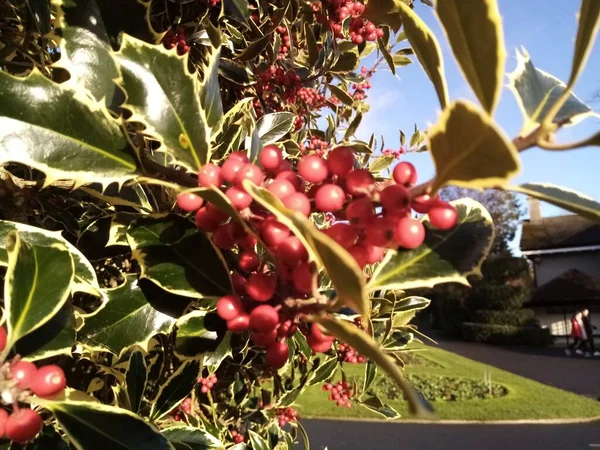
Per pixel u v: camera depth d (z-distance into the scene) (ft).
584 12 0.41
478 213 0.61
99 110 0.58
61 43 0.67
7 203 0.91
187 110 0.61
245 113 1.14
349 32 1.66
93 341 0.68
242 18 1.09
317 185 0.55
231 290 0.63
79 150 0.56
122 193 0.88
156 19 1.12
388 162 1.85
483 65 0.42
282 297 0.54
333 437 4.89
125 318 0.70
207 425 1.42
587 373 8.32
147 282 0.70
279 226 0.51
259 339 0.57
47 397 0.53
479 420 5.51
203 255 0.65
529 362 9.64
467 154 0.39
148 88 0.59
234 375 1.58
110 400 1.11
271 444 1.82
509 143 0.35
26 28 1.01
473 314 14.25
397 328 1.66
